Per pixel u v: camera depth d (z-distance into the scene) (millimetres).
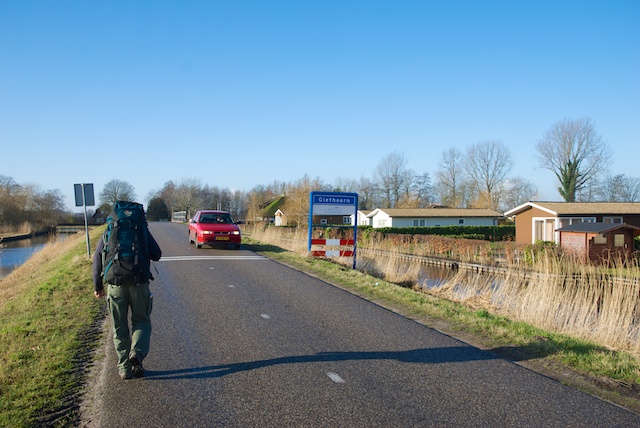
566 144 52875
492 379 4715
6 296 13516
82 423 3732
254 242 23078
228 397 4219
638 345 6258
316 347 5754
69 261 15648
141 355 4543
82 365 5078
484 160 67000
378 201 81062
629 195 61375
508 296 10055
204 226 18922
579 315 7535
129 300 4621
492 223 53188
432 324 7008
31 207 63406
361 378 4707
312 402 4121
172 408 3992
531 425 3729
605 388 4504
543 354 5527
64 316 7184
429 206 75688
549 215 33125
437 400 4188
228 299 8664
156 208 92125
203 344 5840
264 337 6180
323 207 15625
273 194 96500
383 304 8477
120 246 4527
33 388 4359
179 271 12172
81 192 15031
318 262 14484
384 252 22438
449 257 23062
